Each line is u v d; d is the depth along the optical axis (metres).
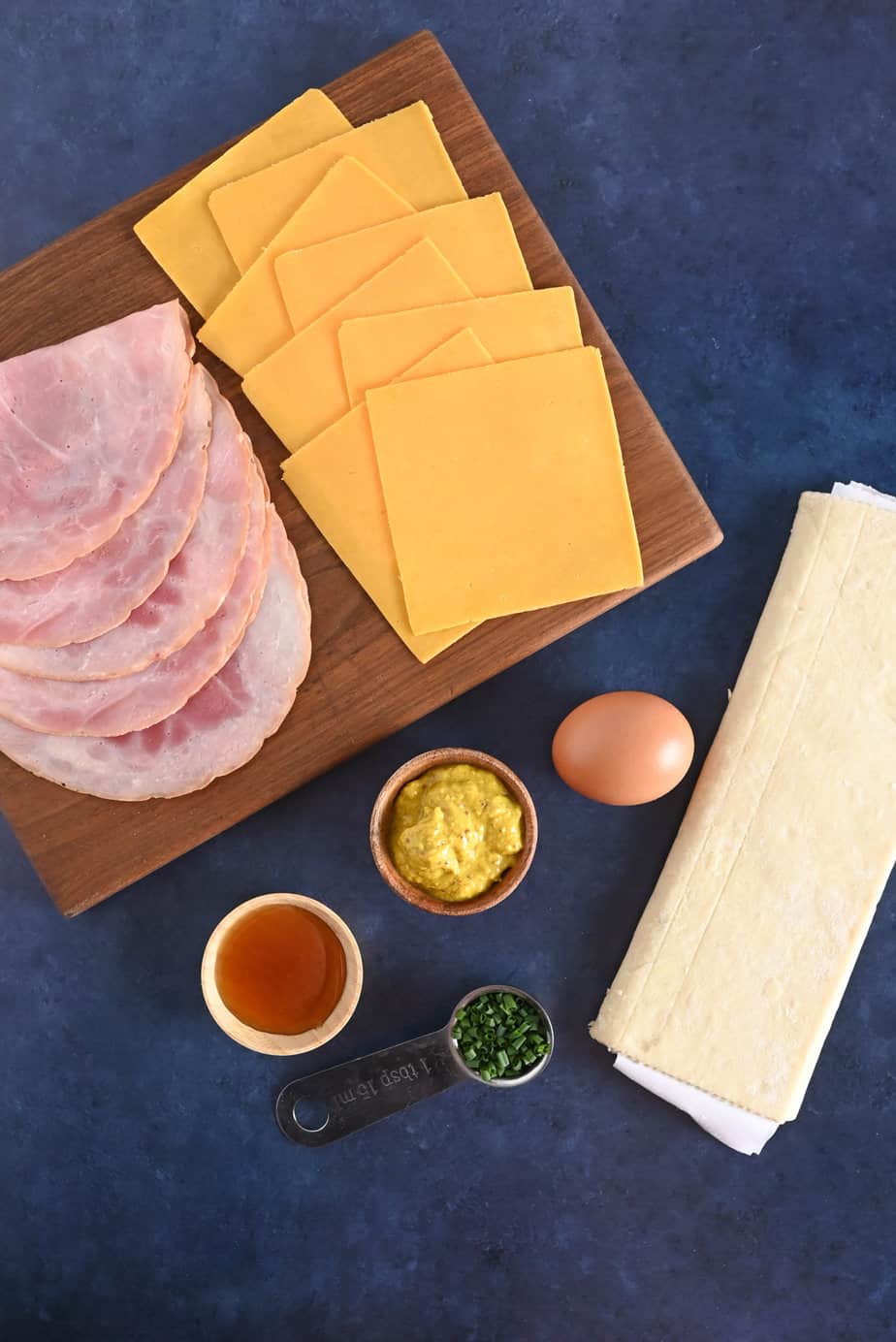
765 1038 0.71
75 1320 0.74
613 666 0.74
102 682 0.68
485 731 0.74
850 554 0.72
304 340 0.68
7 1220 0.74
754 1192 0.74
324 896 0.74
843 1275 0.74
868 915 0.71
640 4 0.74
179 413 0.67
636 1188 0.74
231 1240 0.74
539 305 0.68
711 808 0.72
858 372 0.75
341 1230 0.74
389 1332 0.74
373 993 0.74
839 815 0.71
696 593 0.74
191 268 0.70
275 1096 0.74
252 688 0.69
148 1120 0.74
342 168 0.69
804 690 0.71
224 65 0.75
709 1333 0.74
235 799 0.70
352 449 0.68
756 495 0.74
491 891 0.69
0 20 0.75
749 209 0.75
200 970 0.74
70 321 0.70
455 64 0.75
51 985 0.74
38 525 0.67
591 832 0.74
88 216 0.75
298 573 0.69
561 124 0.75
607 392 0.68
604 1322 0.74
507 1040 0.71
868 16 0.74
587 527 0.68
